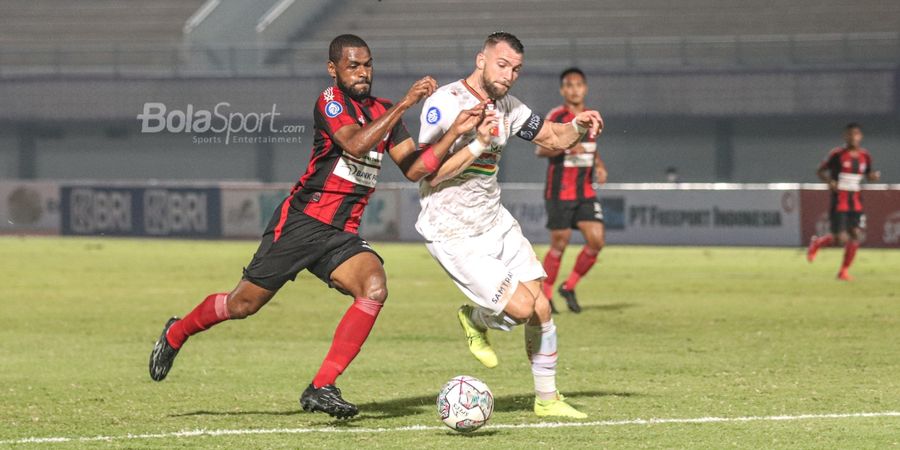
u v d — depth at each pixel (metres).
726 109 119.12
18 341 36.84
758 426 21.47
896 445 19.69
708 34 131.50
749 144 122.44
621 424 21.69
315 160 21.69
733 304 48.25
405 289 56.00
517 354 32.72
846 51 120.56
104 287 57.19
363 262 21.48
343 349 20.97
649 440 20.14
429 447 19.59
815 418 22.31
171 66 131.62
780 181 122.12
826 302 49.16
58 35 144.00
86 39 142.62
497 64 21.61
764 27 131.25
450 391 20.44
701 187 94.00
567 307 47.16
